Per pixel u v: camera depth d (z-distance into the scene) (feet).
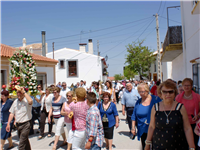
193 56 29.45
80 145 14.49
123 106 21.57
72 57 83.10
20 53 21.49
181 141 8.98
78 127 14.42
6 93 18.51
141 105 14.01
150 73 110.83
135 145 19.12
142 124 13.70
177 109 9.07
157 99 13.32
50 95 22.52
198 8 22.53
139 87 13.84
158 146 9.16
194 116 12.98
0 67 34.65
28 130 16.48
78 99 14.88
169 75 69.72
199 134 10.96
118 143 19.80
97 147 12.60
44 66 49.37
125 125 27.61
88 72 82.84
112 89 28.02
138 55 95.40
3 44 47.06
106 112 17.01
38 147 19.38
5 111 18.25
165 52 42.83
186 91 13.83
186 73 34.99
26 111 16.38
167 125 8.90
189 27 31.55
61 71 82.89
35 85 21.68
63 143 19.63
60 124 18.69
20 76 20.65
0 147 17.80
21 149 16.12
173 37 39.06
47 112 22.90
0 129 18.21
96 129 12.60
